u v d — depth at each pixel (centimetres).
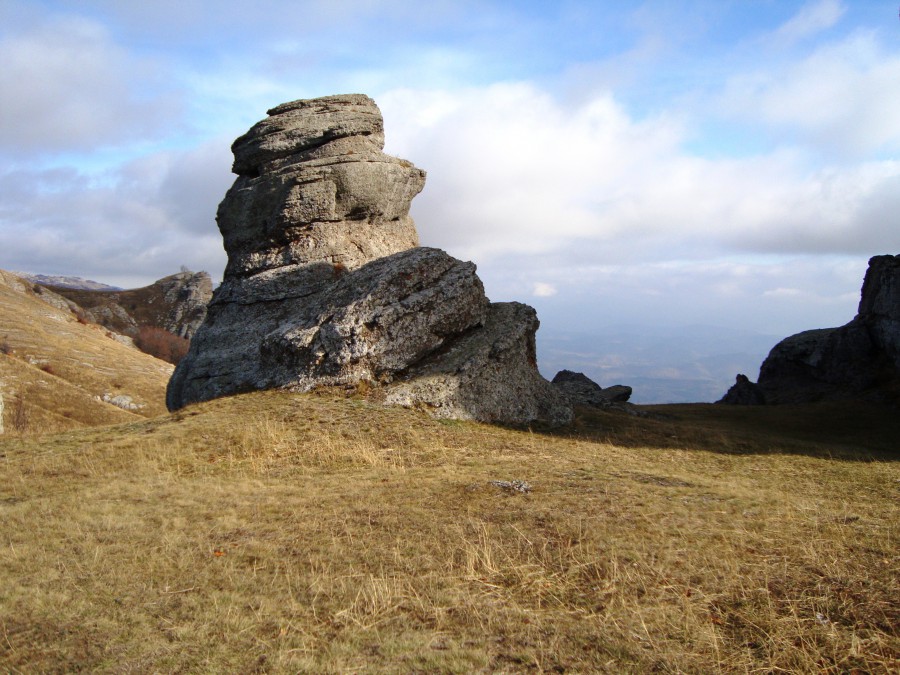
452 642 734
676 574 906
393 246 3372
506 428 2345
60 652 732
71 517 1245
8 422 5966
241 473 1658
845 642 719
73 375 8356
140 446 1861
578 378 4728
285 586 900
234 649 734
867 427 3491
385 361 2420
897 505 1338
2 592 891
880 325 4638
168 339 16050
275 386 2488
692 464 1962
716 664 685
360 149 3356
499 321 2808
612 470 1677
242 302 3169
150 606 845
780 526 1121
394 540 1069
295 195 3206
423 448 1909
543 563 959
